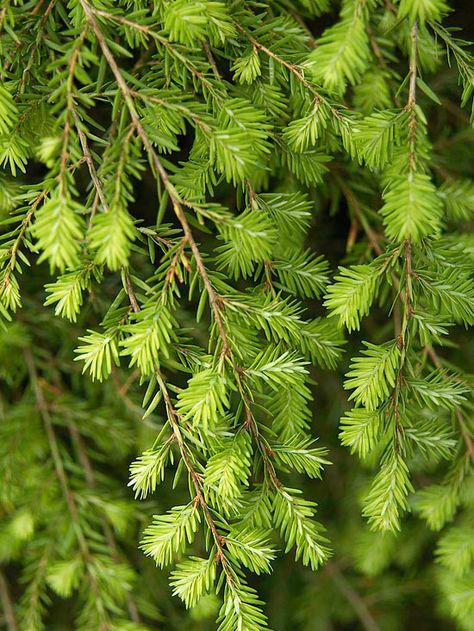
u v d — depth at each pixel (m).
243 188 0.82
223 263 0.80
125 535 1.02
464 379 0.86
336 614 1.18
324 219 1.05
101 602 0.98
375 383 0.80
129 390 1.02
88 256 0.79
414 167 0.77
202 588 0.79
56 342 1.03
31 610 1.00
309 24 0.91
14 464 1.00
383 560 1.04
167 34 0.79
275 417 0.83
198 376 0.77
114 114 0.77
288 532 0.80
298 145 0.81
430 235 0.82
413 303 0.80
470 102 0.98
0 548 1.01
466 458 0.89
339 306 0.80
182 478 1.05
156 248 1.00
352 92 0.92
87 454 1.04
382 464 0.82
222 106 0.79
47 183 0.76
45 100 0.80
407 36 0.87
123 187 0.76
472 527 0.95
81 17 0.78
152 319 0.77
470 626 0.96
